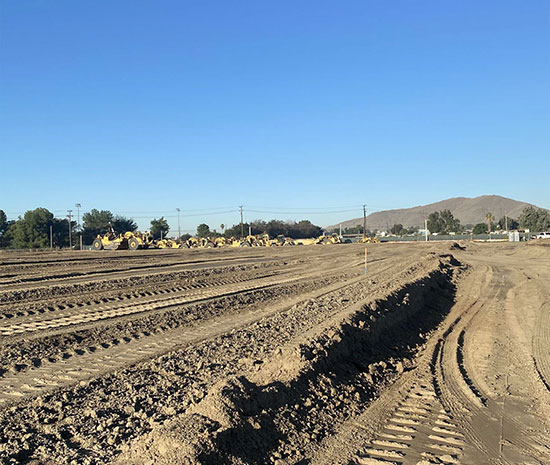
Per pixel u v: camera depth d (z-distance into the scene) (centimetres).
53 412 739
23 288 1977
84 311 1561
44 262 3475
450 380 991
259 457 595
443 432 726
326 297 1770
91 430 673
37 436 652
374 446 669
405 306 1622
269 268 3412
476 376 1023
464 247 7312
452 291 2406
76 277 2494
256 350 1070
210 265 3534
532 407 846
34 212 10819
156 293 1989
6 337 1194
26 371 946
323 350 957
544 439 711
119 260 3881
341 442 674
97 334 1253
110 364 996
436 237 14375
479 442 695
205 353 1062
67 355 1066
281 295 2033
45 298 1780
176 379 889
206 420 611
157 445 570
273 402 715
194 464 529
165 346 1148
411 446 673
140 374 925
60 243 11344
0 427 680
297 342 998
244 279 2628
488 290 2433
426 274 2491
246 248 7700
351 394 859
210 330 1332
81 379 897
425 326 1561
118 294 1891
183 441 560
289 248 7462
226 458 565
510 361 1140
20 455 598
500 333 1446
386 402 850
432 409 820
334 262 4041
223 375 902
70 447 623
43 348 1112
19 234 10331
